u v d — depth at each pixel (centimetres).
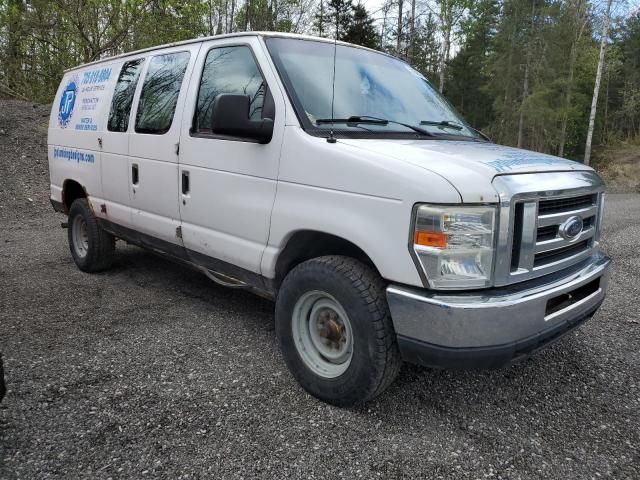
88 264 585
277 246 345
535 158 332
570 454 285
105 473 259
